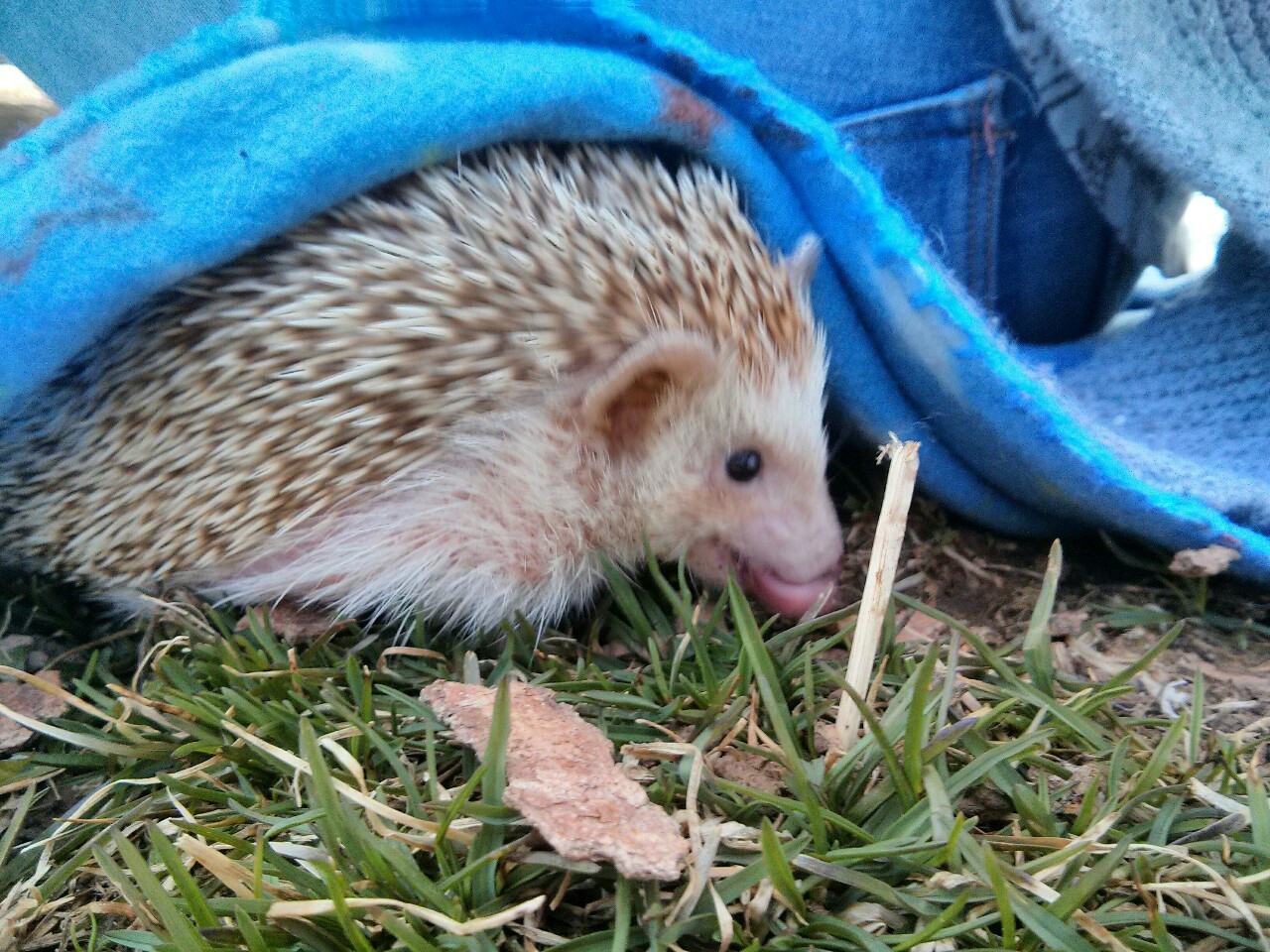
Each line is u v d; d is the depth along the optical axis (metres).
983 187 0.21
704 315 0.17
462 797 0.11
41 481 0.17
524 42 0.16
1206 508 0.17
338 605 0.17
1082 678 0.15
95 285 0.14
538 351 0.16
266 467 0.16
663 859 0.10
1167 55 0.17
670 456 0.17
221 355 0.16
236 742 0.14
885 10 0.19
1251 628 0.16
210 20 0.16
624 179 0.17
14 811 0.14
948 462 0.19
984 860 0.11
